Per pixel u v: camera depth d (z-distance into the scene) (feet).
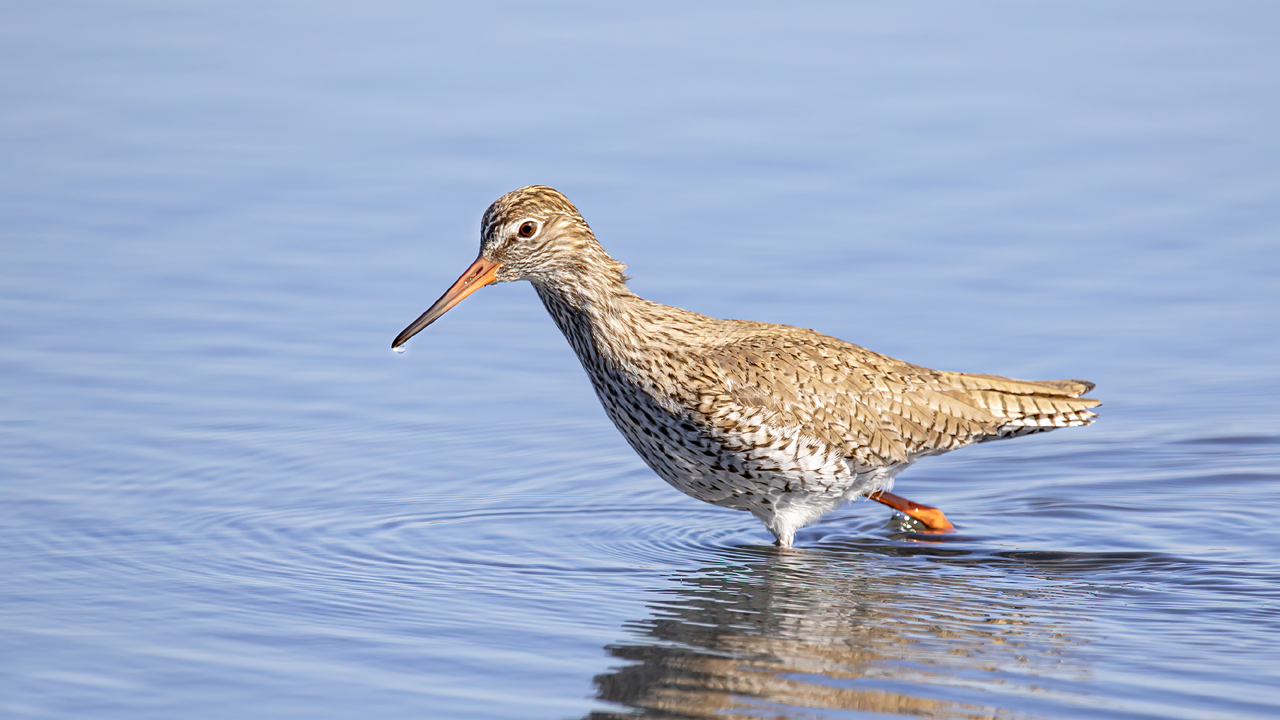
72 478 49.98
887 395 47.32
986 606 39.96
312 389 60.64
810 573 43.57
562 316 47.44
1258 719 31.19
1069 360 62.90
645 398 46.11
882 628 37.86
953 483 54.29
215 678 33.47
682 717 31.42
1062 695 32.73
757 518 50.62
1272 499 50.44
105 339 63.98
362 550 44.60
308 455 53.93
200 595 39.58
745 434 45.06
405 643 36.04
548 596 40.50
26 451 52.21
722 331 47.52
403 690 32.86
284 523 47.03
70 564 42.11
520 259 45.75
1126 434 57.31
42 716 31.24
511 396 61.62
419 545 45.39
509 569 43.19
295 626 37.17
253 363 62.69
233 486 50.39
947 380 48.60
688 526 49.24
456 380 63.00
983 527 48.98
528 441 57.06
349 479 51.90
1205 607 39.58
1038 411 48.85
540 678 33.73
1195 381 61.41
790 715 31.58
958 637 37.11
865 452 46.70
